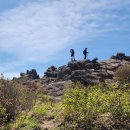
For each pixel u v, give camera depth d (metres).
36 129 13.98
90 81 27.36
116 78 27.41
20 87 17.91
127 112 13.73
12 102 16.25
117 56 38.84
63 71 33.31
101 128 13.15
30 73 38.81
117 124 13.35
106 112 14.10
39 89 26.09
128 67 27.23
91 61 34.94
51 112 16.23
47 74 37.09
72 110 14.05
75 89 14.60
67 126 13.52
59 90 26.38
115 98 14.15
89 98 14.05
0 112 15.01
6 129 14.48
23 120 14.97
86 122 13.41
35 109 16.52
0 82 16.81
